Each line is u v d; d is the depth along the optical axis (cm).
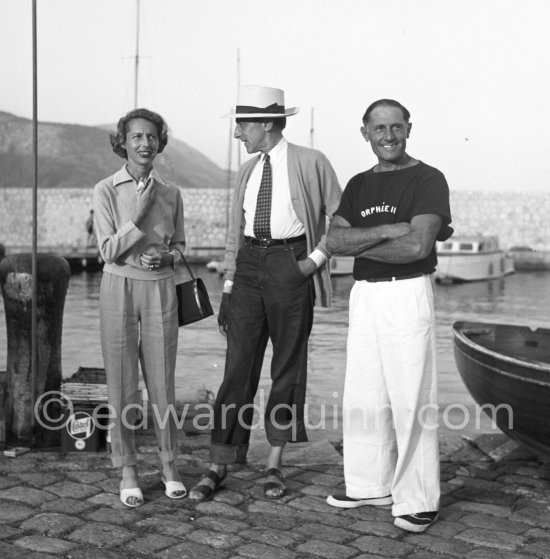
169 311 384
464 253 2986
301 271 392
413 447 358
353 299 376
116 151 384
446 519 367
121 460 381
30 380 445
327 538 345
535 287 2833
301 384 402
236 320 404
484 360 436
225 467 400
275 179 398
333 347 1248
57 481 404
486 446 470
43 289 441
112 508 373
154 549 332
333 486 407
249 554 329
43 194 3703
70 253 3356
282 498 390
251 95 396
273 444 403
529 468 437
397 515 358
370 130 365
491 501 390
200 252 3375
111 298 377
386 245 352
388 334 358
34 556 322
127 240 366
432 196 353
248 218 404
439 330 1755
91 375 503
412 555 331
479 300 2538
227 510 374
